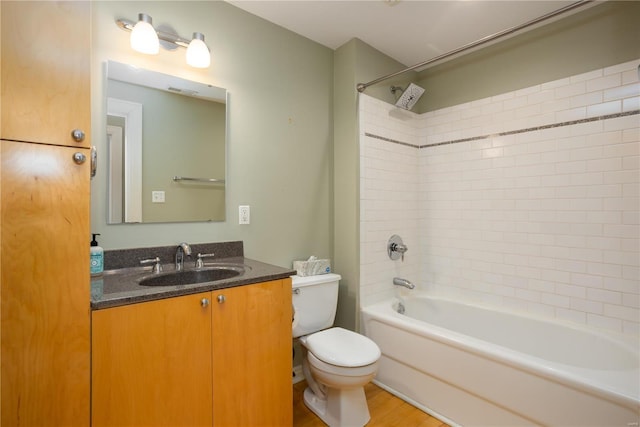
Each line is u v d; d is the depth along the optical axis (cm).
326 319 196
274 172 203
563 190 193
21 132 88
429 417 173
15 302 87
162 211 161
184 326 114
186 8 167
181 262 161
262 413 136
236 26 186
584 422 124
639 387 118
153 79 158
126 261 148
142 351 106
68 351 94
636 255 169
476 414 157
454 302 234
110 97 146
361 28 208
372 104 231
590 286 184
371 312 209
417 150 267
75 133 95
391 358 197
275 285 141
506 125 218
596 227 182
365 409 169
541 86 202
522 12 190
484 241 229
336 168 234
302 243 217
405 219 254
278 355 142
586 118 185
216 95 178
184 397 114
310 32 213
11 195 87
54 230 92
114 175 147
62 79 94
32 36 90
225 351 125
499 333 212
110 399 100
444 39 221
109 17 145
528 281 208
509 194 216
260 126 196
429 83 263
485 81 229
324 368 156
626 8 172
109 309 100
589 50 184
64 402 93
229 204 184
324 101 231
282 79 207
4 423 86
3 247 86
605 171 178
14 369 87
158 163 159
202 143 173
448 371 167
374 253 230
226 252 180
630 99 171
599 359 170
